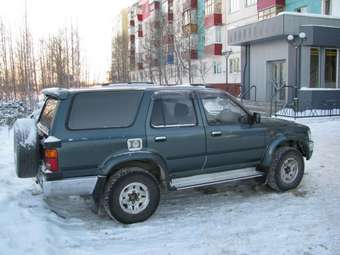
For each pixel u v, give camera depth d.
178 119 5.63
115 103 5.28
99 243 4.68
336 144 10.59
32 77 23.89
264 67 21.88
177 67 36.22
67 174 4.96
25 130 5.21
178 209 5.81
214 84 32.78
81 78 36.09
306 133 6.79
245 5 30.22
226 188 6.79
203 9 36.53
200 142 5.71
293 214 5.45
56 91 5.23
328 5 22.44
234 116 6.13
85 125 5.07
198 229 5.04
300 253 4.27
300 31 18.69
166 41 39.44
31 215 5.27
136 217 5.27
